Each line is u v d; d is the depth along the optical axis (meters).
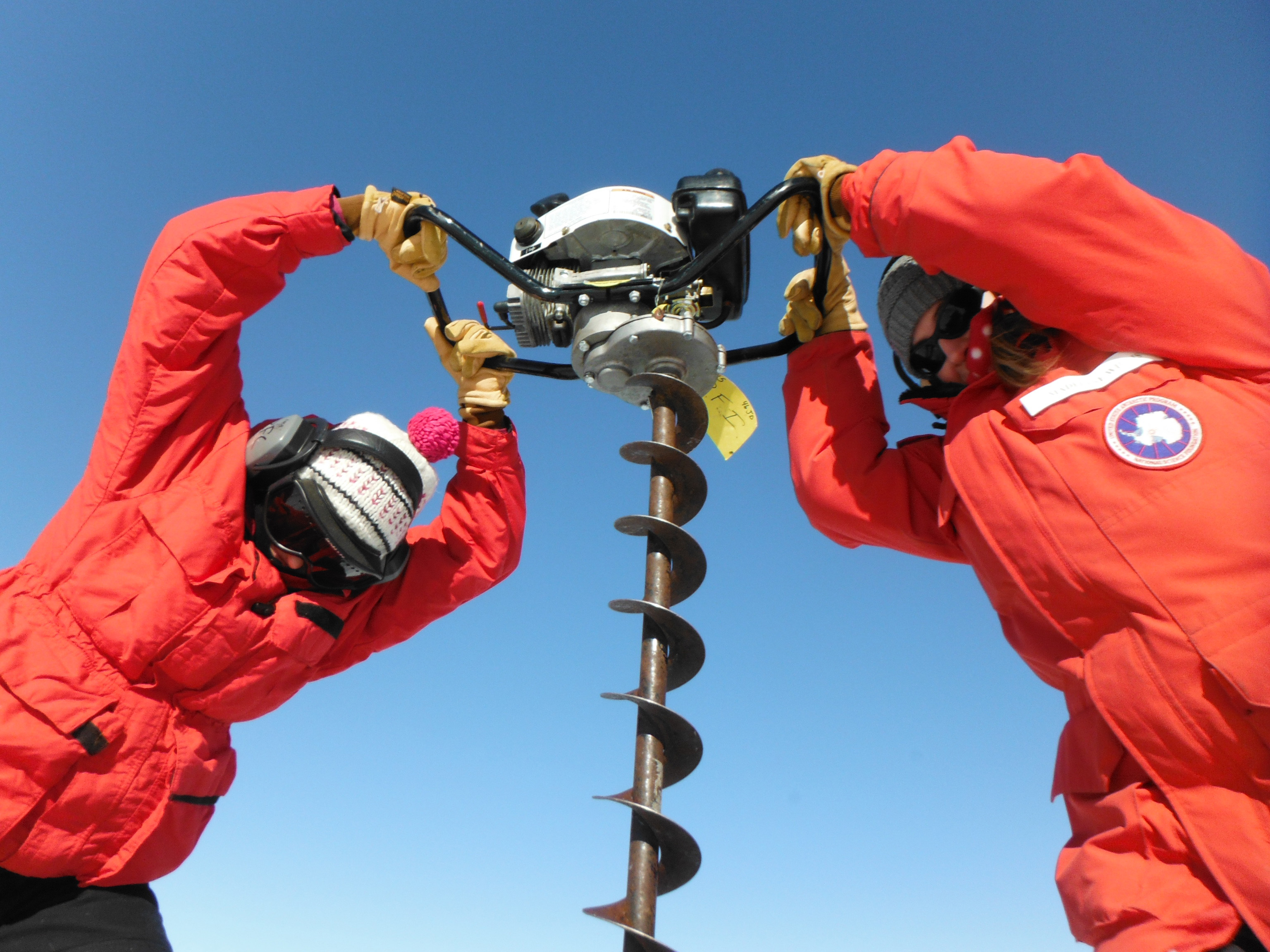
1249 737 1.37
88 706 1.85
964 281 1.90
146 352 2.04
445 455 2.33
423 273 2.26
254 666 2.04
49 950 1.80
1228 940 1.33
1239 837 1.34
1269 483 1.44
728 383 2.30
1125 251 1.59
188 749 1.96
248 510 2.14
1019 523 1.64
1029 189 1.62
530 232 2.25
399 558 2.31
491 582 2.48
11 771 1.78
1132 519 1.50
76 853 1.84
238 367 2.23
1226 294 1.58
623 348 2.06
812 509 2.21
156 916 1.99
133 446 2.02
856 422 2.19
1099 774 1.55
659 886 1.60
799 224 2.05
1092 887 1.46
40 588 1.92
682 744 1.65
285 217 2.14
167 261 2.08
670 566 1.81
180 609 1.93
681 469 1.87
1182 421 1.53
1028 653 1.75
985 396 1.85
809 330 2.27
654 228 2.20
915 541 2.13
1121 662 1.48
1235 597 1.39
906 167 1.79
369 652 2.46
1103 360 1.70
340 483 2.10
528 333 2.37
